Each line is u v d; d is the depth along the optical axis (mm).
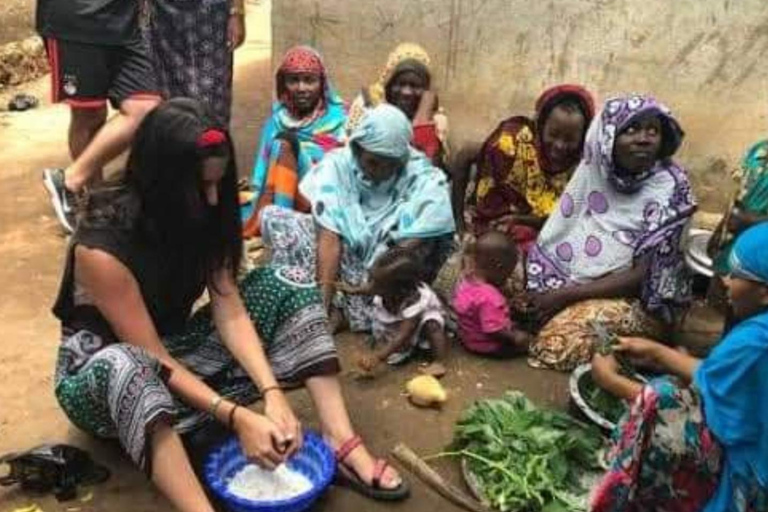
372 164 3758
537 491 2871
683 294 3777
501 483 2920
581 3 4578
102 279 2727
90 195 2803
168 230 2729
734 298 2426
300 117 4602
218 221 2818
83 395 2736
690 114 4574
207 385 3004
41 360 3615
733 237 3457
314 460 2939
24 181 5215
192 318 3107
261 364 2910
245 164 5469
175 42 4645
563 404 3453
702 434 2412
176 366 2822
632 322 3680
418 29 4902
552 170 4129
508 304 3861
